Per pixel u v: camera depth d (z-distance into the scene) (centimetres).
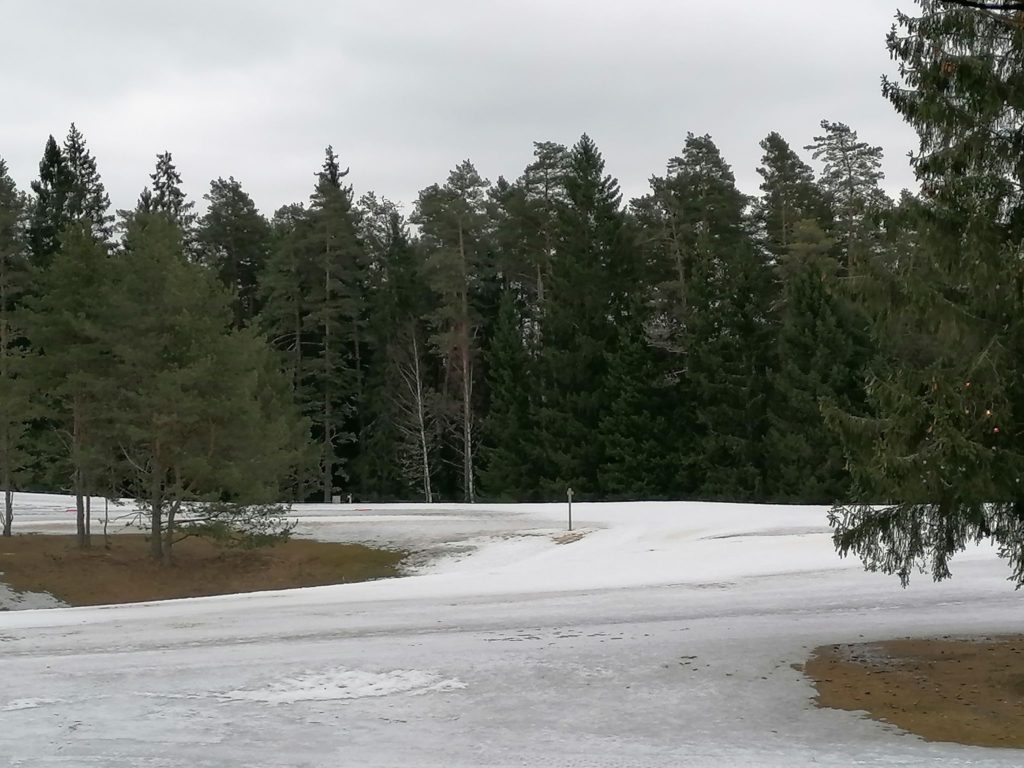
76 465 3581
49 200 7450
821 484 4756
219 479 3406
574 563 2744
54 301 3722
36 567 3275
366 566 3266
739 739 881
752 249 5778
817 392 4834
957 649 1290
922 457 971
